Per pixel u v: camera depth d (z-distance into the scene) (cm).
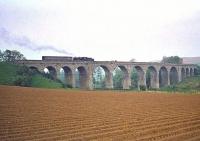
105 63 11950
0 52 13012
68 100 5459
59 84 10169
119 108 4303
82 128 2631
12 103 4612
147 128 2627
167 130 2528
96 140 2148
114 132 2442
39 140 2150
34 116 3366
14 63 10219
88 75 11388
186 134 2342
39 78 9975
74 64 11025
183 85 13862
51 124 2838
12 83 8975
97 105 4706
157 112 3812
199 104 4922
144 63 13300
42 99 5434
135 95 7212
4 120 3050
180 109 4156
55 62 10606
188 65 16362
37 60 10362
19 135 2316
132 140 2144
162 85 14825
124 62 12588
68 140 2152
